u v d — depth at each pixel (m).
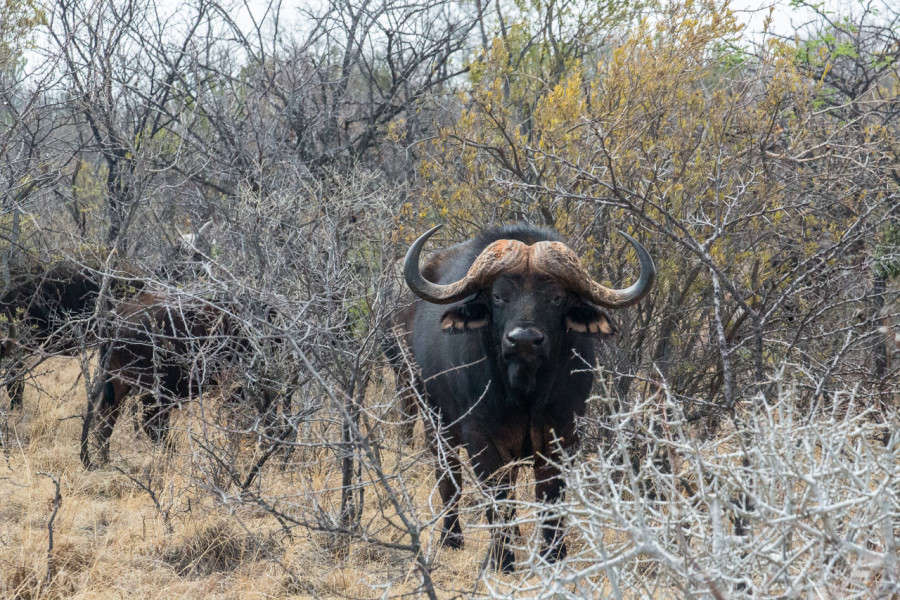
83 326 16.34
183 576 10.70
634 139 14.38
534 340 10.05
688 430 7.82
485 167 15.80
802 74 15.92
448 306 11.94
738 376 13.94
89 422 14.29
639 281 10.83
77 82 16.17
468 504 12.91
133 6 17.81
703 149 14.86
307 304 10.98
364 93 26.78
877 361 13.51
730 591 6.05
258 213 12.86
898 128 18.31
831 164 15.26
